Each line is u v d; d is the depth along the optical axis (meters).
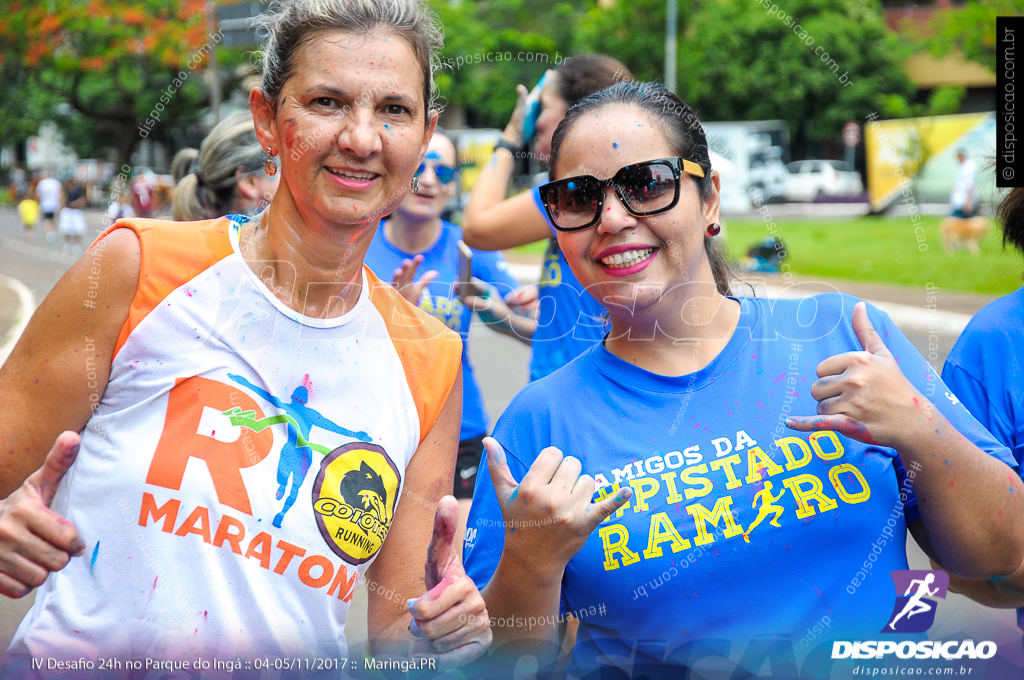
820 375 1.19
